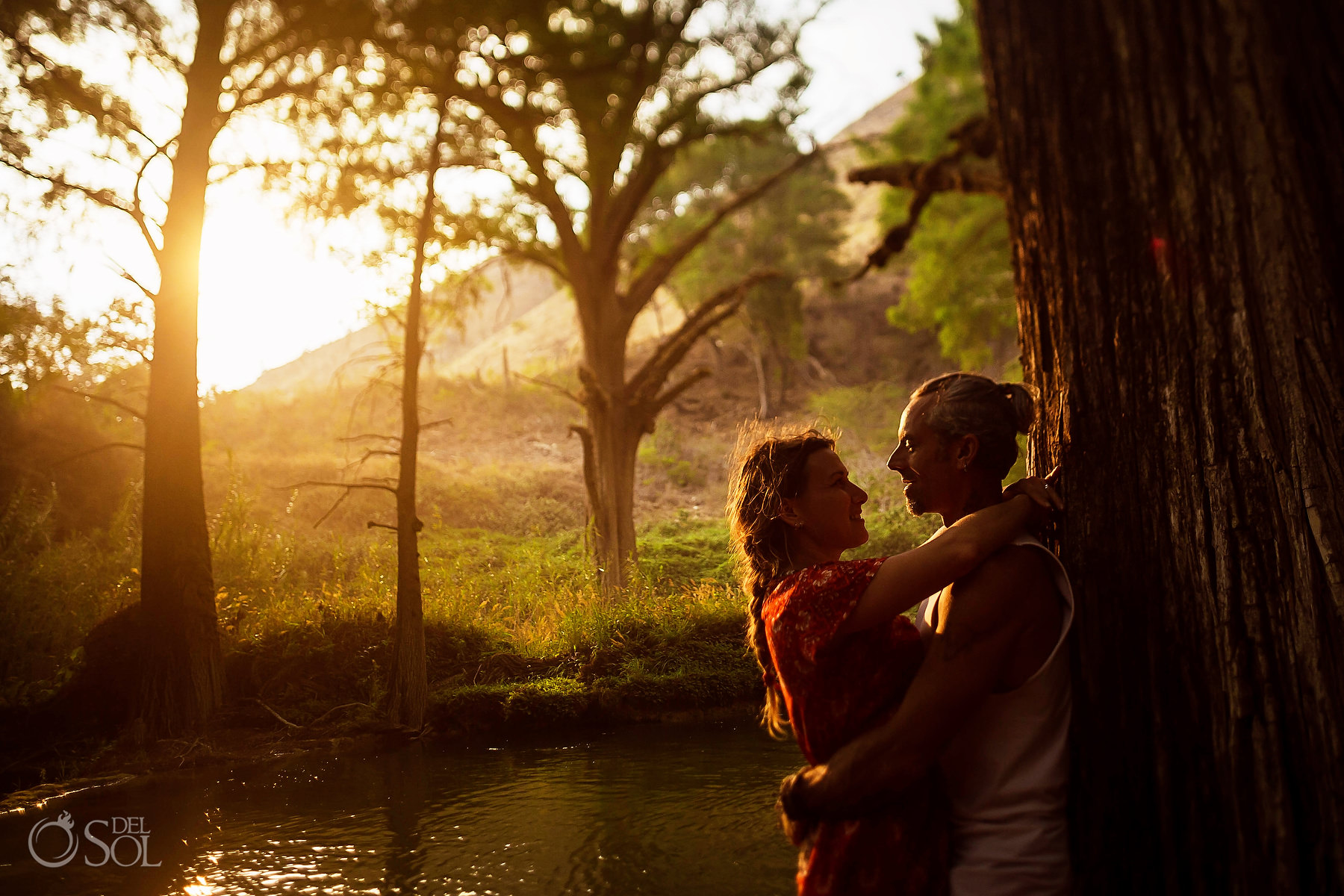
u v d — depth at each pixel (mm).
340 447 18406
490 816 4344
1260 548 1627
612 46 12195
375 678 7484
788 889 3061
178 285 7520
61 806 5180
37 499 10547
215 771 5961
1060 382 2107
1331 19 2562
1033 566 1416
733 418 25516
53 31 7457
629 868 3355
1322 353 1846
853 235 38781
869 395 23672
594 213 14078
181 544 7137
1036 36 3168
